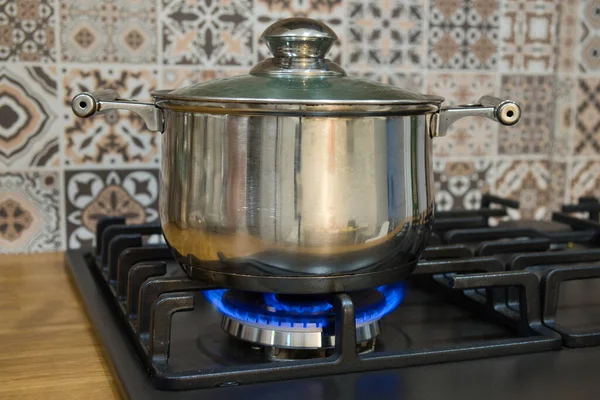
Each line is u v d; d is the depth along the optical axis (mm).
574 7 1019
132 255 643
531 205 1059
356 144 482
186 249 525
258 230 485
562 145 1051
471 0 976
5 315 651
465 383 479
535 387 474
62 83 857
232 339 580
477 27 985
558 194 1065
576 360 521
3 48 834
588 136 1062
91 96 511
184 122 507
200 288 548
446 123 541
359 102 465
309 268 496
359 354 516
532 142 1039
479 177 1026
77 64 857
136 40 871
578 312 662
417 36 962
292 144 473
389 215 503
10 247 879
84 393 483
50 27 843
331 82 507
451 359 517
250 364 501
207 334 592
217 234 497
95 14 854
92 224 899
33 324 627
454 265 619
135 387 466
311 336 523
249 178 481
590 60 1038
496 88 1008
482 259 629
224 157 486
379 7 942
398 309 673
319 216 480
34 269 812
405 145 510
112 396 480
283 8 912
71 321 636
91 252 833
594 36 1033
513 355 530
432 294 726
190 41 887
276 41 530
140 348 523
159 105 525
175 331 599
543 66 1022
